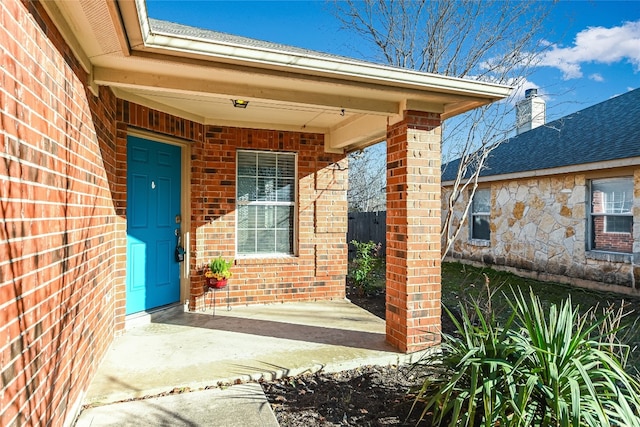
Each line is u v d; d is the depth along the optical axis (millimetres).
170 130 4961
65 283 2465
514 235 10219
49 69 2225
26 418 1863
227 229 5742
